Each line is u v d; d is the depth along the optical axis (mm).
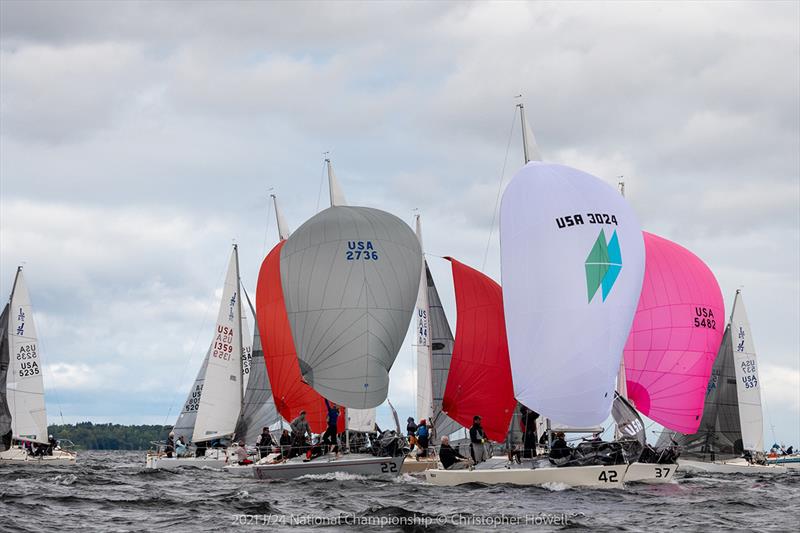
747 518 38594
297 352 55312
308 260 55156
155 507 40781
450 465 49969
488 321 53719
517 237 48656
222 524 35969
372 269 55000
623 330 47938
